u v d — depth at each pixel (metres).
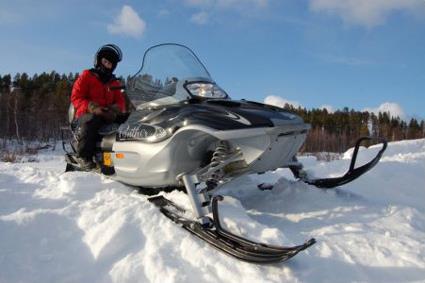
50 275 2.28
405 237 2.86
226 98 3.91
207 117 3.22
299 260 2.41
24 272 2.29
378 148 9.52
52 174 4.52
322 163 6.70
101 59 5.08
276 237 2.62
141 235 2.75
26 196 3.57
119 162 3.91
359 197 3.80
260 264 2.32
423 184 5.46
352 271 2.35
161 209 3.14
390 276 2.31
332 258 2.50
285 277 2.21
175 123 3.37
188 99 3.69
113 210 3.08
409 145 9.99
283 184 3.95
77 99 4.79
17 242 2.59
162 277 2.21
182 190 3.77
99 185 3.92
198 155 3.55
